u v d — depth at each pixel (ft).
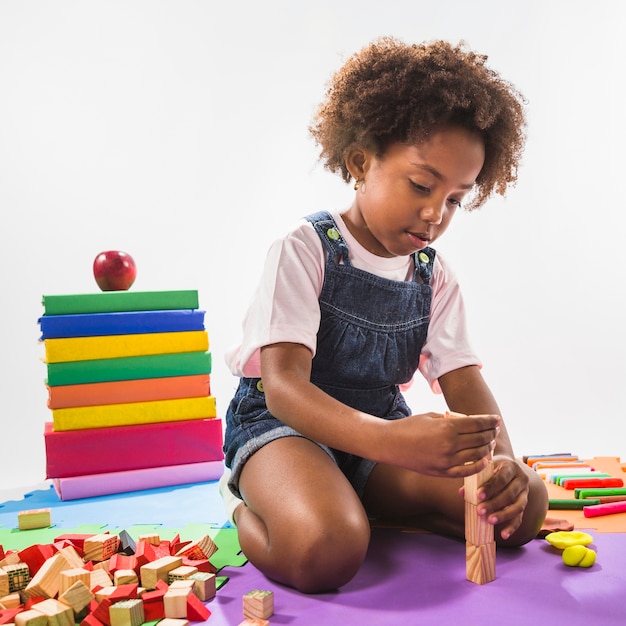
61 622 3.05
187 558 3.68
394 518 4.24
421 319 4.18
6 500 5.50
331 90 4.00
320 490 3.40
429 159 3.47
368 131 3.60
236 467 3.84
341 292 3.94
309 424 3.37
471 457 3.11
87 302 5.40
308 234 3.92
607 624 2.97
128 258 5.69
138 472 5.35
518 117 3.85
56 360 5.28
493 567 3.43
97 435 5.31
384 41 3.99
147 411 5.43
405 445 3.15
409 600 3.24
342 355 4.01
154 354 5.46
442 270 4.26
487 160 3.82
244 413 4.07
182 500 5.02
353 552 3.29
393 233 3.65
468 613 3.09
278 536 3.35
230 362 4.24
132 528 4.43
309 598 3.29
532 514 3.71
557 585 3.35
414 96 3.52
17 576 3.39
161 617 3.19
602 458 5.68
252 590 3.41
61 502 5.15
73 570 3.31
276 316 3.67
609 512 4.34
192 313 5.54
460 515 3.85
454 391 4.11
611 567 3.54
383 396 4.24
